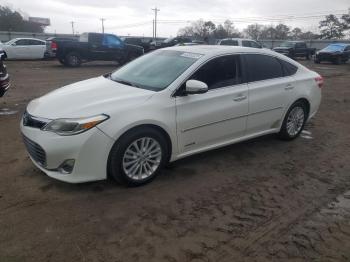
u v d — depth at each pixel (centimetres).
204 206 381
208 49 497
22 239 314
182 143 441
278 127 570
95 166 376
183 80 434
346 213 382
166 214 362
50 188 403
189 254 304
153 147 416
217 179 447
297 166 501
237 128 499
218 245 318
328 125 733
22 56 2262
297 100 580
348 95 1133
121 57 2078
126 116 384
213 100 457
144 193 402
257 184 439
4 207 362
